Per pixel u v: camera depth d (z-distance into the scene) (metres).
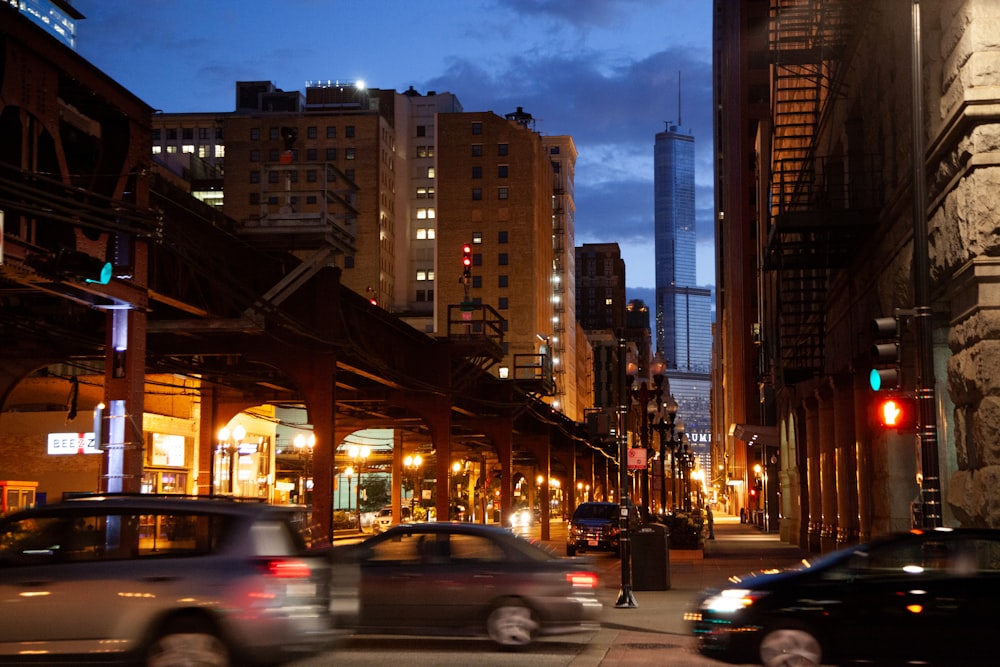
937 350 22.98
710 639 12.62
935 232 21.53
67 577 11.44
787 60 37.81
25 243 18.66
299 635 11.44
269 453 70.75
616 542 43.31
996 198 18.50
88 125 28.45
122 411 22.20
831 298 37.62
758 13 121.88
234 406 46.72
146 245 22.73
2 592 11.45
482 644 16.45
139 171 22.41
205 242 27.61
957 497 20.05
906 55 24.67
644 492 35.41
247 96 189.88
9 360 30.42
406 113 171.50
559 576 15.65
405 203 169.25
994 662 11.81
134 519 11.65
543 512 72.69
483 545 15.91
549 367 65.62
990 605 11.88
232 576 11.30
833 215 28.31
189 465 58.66
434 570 15.79
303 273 29.70
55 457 53.66
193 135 194.50
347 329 35.38
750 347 119.56
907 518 27.34
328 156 151.12
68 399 56.09
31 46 18.89
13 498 43.28
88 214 20.31
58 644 11.33
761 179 75.94
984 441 18.42
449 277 147.62
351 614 13.20
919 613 11.96
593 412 27.77
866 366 30.77
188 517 11.63
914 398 15.16
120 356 22.38
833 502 39.47
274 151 149.75
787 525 54.72
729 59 130.00
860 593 12.15
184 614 11.30
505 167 148.12
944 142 20.14
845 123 34.22
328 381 33.53
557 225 174.75
